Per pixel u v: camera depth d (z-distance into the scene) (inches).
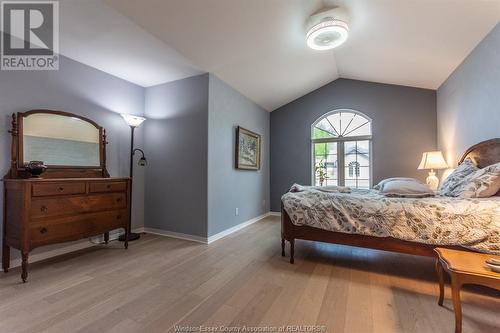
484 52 103.2
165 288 77.8
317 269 94.3
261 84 160.9
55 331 56.6
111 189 110.7
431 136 165.0
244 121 168.9
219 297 72.6
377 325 59.9
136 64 121.6
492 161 95.1
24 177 95.6
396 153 173.0
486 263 56.6
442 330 58.0
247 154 169.0
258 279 85.0
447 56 123.0
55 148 107.0
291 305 68.6
